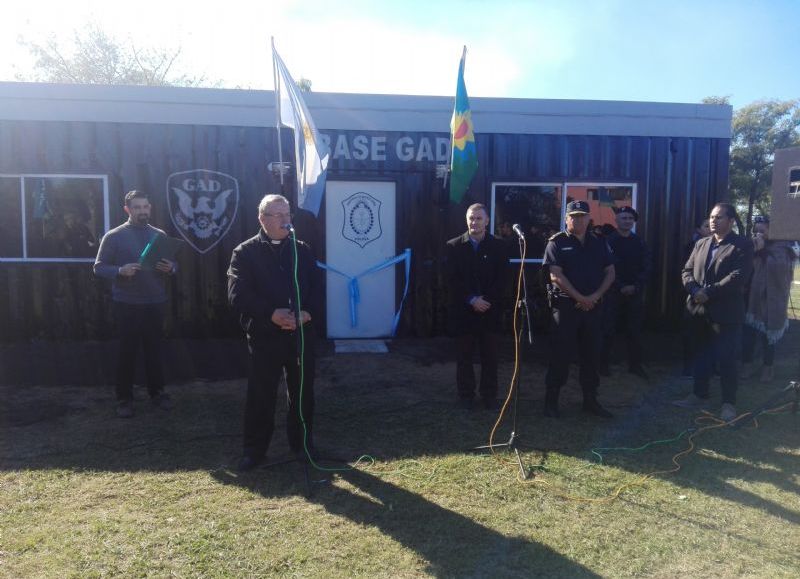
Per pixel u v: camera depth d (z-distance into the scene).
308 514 3.53
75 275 7.79
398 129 7.98
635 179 8.40
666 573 3.00
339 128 7.88
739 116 30.69
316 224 7.94
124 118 7.66
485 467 4.22
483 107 8.10
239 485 3.92
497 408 5.55
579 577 2.96
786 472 4.17
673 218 8.53
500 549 3.18
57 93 7.56
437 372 6.73
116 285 5.28
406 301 8.16
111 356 7.20
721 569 3.03
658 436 4.86
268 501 3.70
